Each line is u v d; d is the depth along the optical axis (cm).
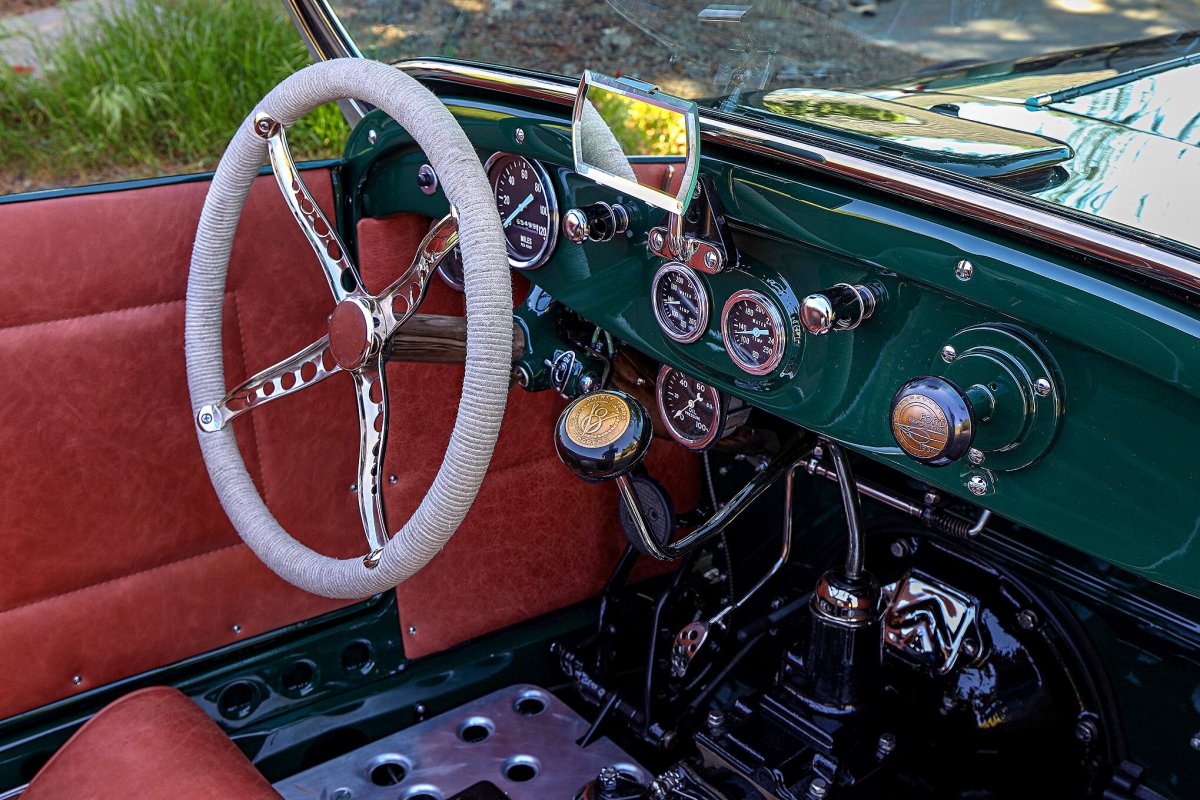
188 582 158
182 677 160
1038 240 90
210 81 426
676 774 145
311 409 164
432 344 126
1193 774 135
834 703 139
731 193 109
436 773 166
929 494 149
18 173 408
